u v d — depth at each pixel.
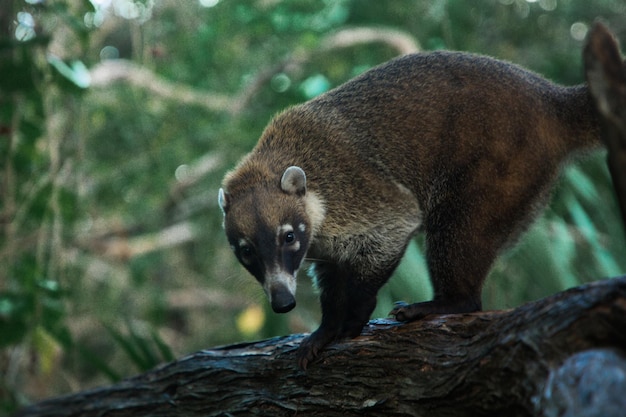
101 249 18.34
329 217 8.30
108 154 19.30
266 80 17.98
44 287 10.19
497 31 18.81
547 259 11.70
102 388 6.87
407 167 8.20
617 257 13.57
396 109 8.30
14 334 10.20
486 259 7.76
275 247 8.02
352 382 6.54
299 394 6.75
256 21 18.55
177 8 18.06
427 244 8.05
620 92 4.35
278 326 14.60
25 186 11.95
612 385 4.21
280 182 8.41
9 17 11.06
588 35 4.43
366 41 17.34
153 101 19.23
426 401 6.08
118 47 22.67
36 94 10.81
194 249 21.16
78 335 16.98
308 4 18.53
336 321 7.23
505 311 6.07
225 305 20.28
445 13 17.34
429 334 6.26
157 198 19.72
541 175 7.75
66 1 12.20
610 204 13.68
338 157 8.45
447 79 8.10
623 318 4.74
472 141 7.76
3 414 11.05
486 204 7.70
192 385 6.91
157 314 18.77
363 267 8.20
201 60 19.12
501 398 5.48
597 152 7.82
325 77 18.94
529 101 7.69
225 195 8.50
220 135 18.36
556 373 4.68
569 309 5.00
